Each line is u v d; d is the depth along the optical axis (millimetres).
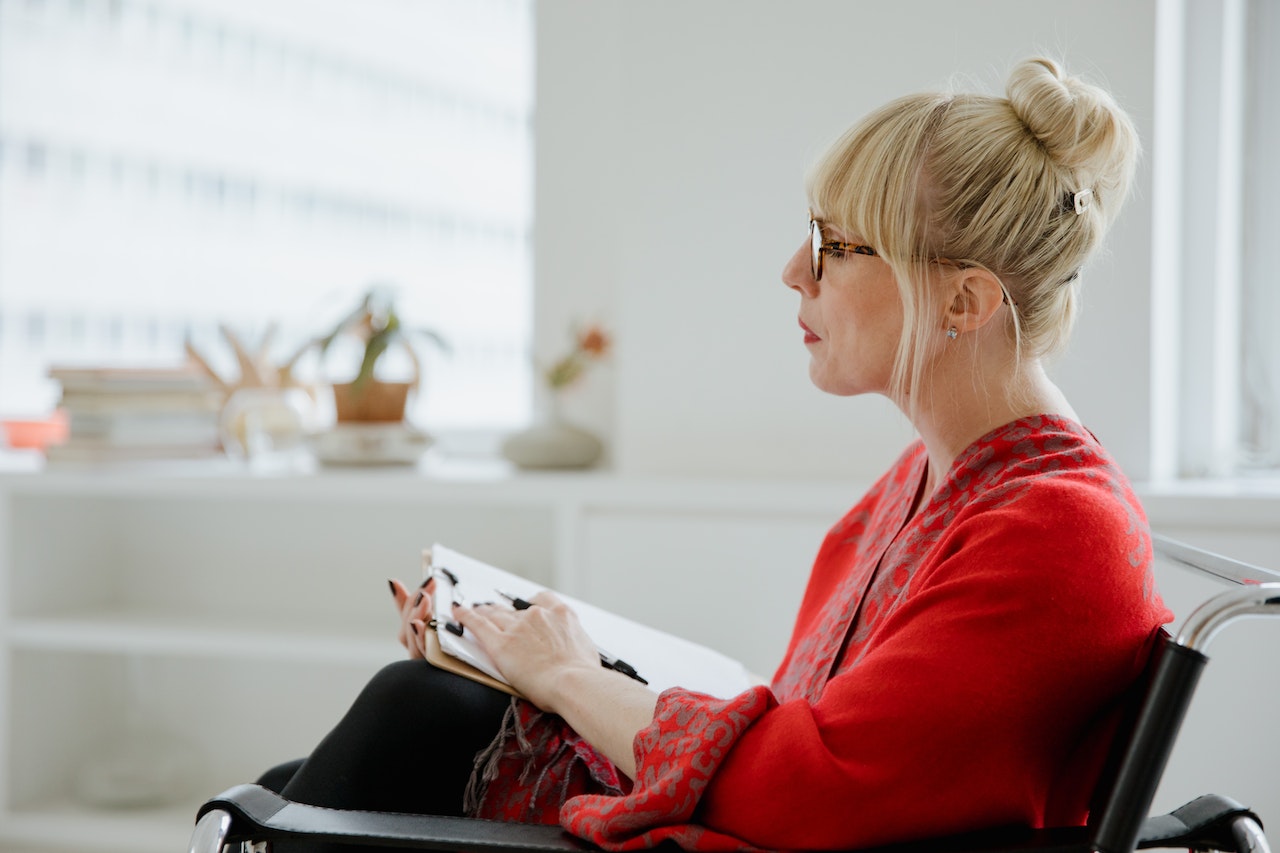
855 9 2076
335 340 2512
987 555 872
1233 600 760
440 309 2814
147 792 2482
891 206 992
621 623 1354
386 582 2654
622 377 2223
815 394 2133
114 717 2777
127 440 2443
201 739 2746
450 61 2768
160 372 2500
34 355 2959
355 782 1091
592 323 2553
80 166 2934
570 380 2408
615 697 1046
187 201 2906
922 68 2049
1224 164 2215
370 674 2666
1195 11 2189
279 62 2863
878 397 2105
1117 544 872
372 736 1107
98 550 2746
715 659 1344
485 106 2756
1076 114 985
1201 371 2219
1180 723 768
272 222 2875
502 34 2734
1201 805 941
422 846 876
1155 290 1947
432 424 2770
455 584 1288
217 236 2893
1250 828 904
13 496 2471
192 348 2670
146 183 2920
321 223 2859
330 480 2273
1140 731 774
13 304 2959
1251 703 1793
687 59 2162
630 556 2092
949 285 992
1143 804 769
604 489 2107
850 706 858
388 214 2828
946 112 1010
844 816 834
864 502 1286
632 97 2191
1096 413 1970
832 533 1294
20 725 2494
